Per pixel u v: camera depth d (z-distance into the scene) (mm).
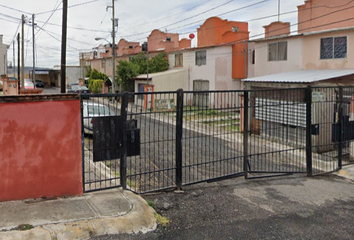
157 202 5426
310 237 4410
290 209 5410
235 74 23625
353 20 15117
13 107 4496
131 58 31391
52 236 3773
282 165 9250
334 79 12023
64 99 4828
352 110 8914
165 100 6242
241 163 9062
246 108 7008
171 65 29781
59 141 4836
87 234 3959
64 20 11711
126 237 4066
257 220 4891
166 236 4230
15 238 3596
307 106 7715
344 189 6773
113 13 26188
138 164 8227
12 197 4590
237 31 23453
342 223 4922
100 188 5246
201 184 6664
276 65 18406
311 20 17031
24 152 4609
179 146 6121
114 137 5312
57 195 4887
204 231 4438
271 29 19422
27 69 63406
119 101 5766
